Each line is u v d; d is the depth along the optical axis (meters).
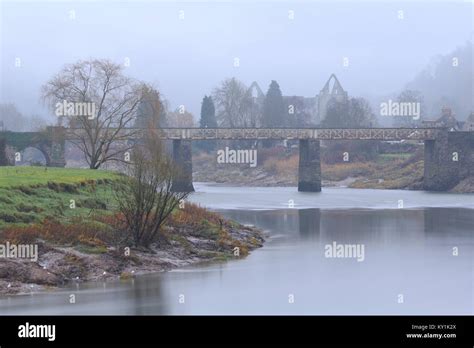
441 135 191.75
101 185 95.31
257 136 188.12
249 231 93.75
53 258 64.88
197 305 56.38
